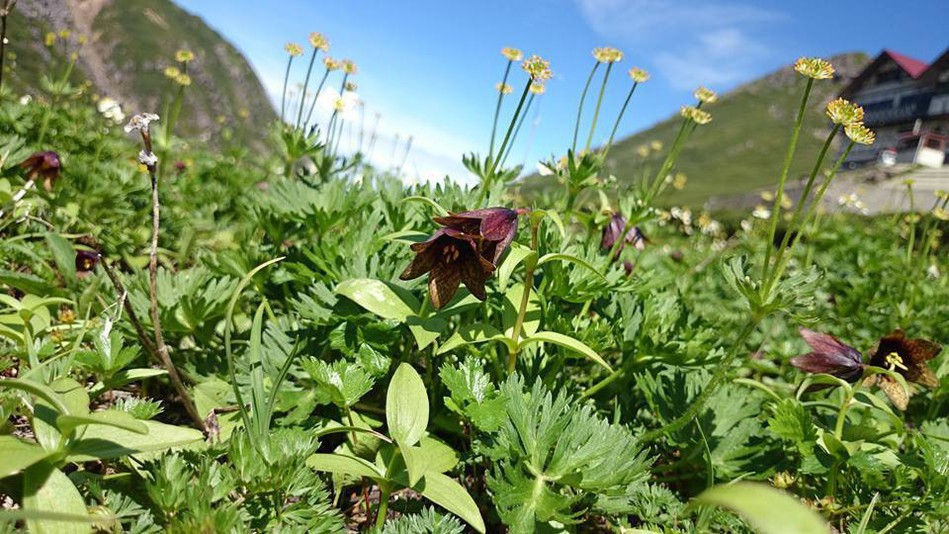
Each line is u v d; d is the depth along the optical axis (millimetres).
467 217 213
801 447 264
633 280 351
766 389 287
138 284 307
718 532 236
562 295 307
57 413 165
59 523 148
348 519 236
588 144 375
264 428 194
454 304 260
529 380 276
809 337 287
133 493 194
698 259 854
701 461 285
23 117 604
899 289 666
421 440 222
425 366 305
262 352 278
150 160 214
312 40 418
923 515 260
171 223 514
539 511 199
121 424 149
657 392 296
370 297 255
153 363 297
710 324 345
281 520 188
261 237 434
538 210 217
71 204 438
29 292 300
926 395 401
